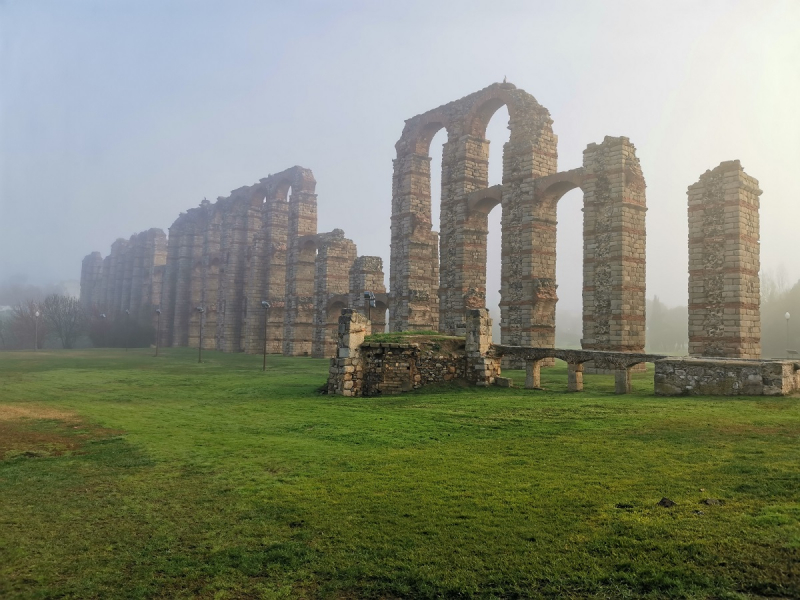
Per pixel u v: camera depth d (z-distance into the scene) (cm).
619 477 1052
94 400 2569
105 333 10800
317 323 6819
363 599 672
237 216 8781
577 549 756
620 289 3812
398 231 5800
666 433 1388
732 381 1956
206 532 884
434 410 1973
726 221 3709
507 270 4594
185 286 10431
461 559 748
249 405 2320
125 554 812
